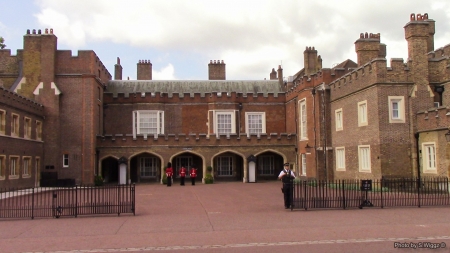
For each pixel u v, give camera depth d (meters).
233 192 24.92
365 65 25.03
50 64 32.50
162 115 38.28
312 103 31.92
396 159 23.30
